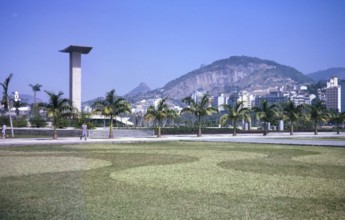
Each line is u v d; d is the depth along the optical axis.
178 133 73.12
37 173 18.14
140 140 48.12
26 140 47.34
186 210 11.48
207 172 19.42
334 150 34.75
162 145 41.88
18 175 17.44
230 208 11.77
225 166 22.03
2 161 23.62
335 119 85.62
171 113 60.91
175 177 17.66
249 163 23.72
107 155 28.66
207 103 65.06
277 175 18.47
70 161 23.88
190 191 14.33
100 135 59.44
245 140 51.25
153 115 60.06
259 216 10.87
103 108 54.62
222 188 14.95
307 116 80.88
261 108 72.69
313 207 11.95
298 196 13.54
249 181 16.62
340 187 15.27
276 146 40.34
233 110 68.94
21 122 79.50
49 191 13.68
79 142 43.91
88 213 10.93
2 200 12.08
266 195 13.69
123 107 55.12
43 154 28.89
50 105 50.88
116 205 11.98
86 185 15.35
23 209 10.98
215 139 53.62
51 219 10.06
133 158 26.52
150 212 11.21
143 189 14.66
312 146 40.44
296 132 92.50
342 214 11.12
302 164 23.31
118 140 47.97
